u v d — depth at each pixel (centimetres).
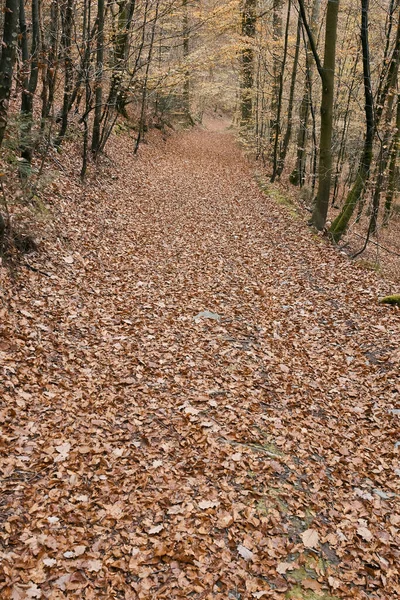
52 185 1209
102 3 1359
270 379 733
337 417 655
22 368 620
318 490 521
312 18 2022
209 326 882
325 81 1413
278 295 1059
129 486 487
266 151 2862
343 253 1377
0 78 683
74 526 427
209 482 509
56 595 364
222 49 2464
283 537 453
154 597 378
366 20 1240
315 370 773
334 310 991
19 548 393
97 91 1617
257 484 515
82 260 1008
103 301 889
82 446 527
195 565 408
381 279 1184
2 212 858
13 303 738
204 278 1109
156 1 1725
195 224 1521
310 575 419
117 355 732
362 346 841
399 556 445
